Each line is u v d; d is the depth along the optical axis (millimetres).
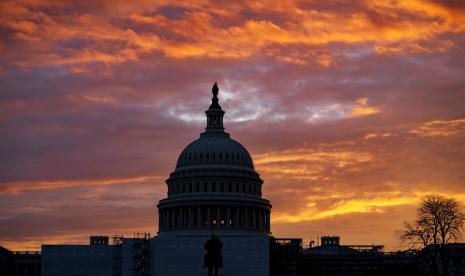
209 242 190125
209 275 189125
